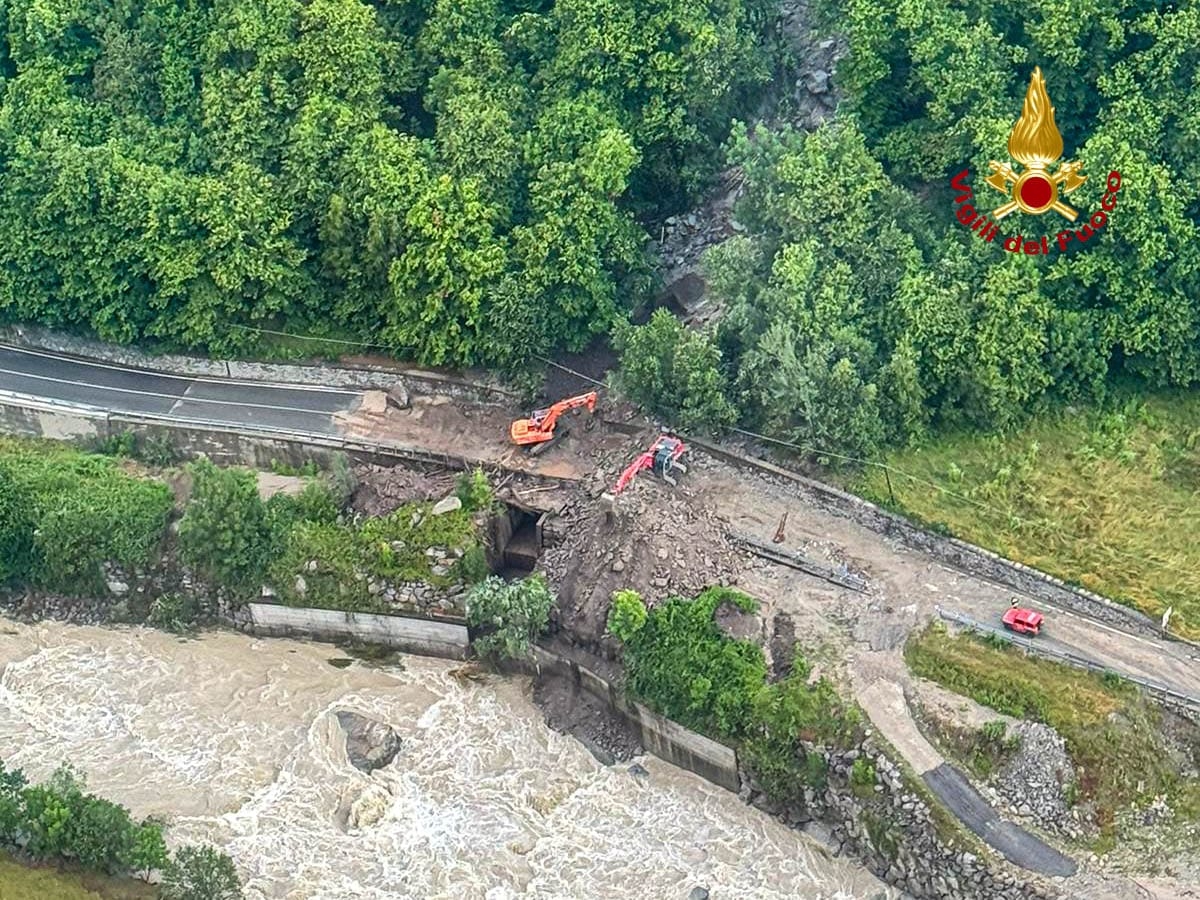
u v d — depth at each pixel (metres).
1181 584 90.69
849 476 98.44
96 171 107.38
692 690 87.88
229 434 106.25
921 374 99.19
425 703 95.19
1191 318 97.12
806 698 86.69
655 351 100.88
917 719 85.88
